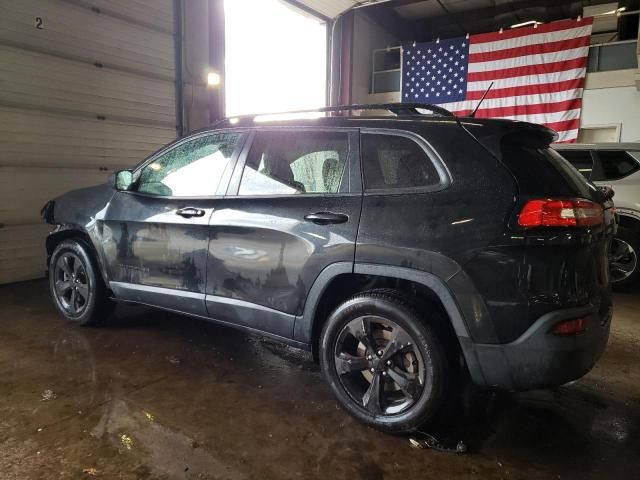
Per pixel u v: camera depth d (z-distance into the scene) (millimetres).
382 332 2426
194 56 8156
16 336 3676
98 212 3623
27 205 5793
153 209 3279
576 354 2043
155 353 3387
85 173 6492
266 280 2727
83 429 2365
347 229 2414
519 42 11734
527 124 2293
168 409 2596
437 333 2217
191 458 2154
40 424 2400
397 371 2336
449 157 2250
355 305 2408
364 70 13758
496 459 2213
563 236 2008
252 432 2387
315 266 2512
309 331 2596
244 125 3049
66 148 6207
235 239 2850
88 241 3855
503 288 2051
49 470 2041
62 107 6113
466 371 2842
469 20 14617
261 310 2771
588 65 11164
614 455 2273
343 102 12906
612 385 3049
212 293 2998
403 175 2365
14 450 2178
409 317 2242
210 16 8453
